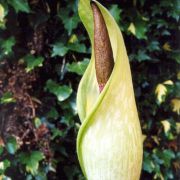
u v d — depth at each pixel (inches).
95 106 10.4
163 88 23.2
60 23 20.4
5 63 19.4
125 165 10.5
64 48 20.0
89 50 20.7
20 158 19.6
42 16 19.9
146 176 24.3
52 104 20.4
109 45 10.8
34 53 19.8
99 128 10.5
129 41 22.8
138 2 22.6
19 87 19.6
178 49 24.1
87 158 10.8
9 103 19.6
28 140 19.8
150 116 24.0
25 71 19.6
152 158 23.9
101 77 10.9
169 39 24.1
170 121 24.3
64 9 20.1
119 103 10.5
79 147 11.0
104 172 10.6
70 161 21.4
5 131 19.5
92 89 12.1
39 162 20.1
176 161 25.4
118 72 10.3
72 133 21.1
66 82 20.6
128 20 22.1
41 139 19.8
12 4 18.6
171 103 24.4
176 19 23.0
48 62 20.3
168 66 24.2
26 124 19.7
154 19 23.0
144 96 23.8
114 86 10.4
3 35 19.4
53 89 20.0
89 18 11.4
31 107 19.7
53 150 20.3
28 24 19.9
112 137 10.5
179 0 23.1
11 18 19.5
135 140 10.6
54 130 20.2
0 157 19.7
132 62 23.2
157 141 23.9
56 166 20.5
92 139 10.6
